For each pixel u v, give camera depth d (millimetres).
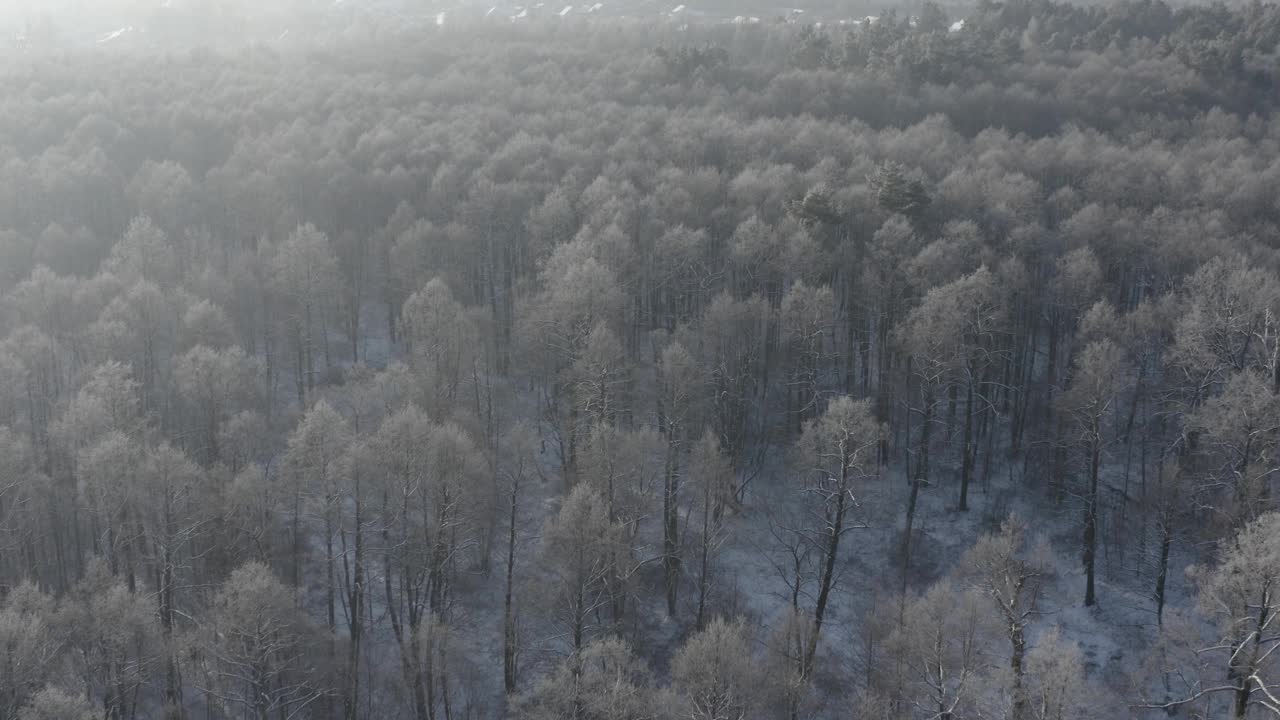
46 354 74000
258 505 60750
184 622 59312
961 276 76812
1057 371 85250
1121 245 88125
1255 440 60938
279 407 81500
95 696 52594
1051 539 71812
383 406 68375
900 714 54656
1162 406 78438
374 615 64562
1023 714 50844
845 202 95688
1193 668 58344
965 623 54125
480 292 97625
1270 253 84438
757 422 81125
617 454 62594
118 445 57719
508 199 98500
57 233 94750
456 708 59344
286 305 88562
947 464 79500
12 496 61844
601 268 76250
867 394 84125
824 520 69750
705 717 48938
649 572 68438
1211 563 64938
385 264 97188
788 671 56406
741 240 85938
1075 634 63625
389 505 59625
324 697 57281
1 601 57062
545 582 64500
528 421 79625
